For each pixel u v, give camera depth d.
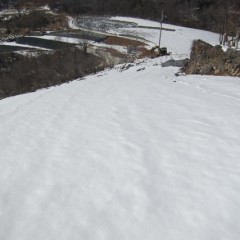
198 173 6.45
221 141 7.82
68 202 5.72
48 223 5.18
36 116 11.62
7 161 7.58
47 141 8.74
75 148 8.05
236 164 6.71
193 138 8.12
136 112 10.69
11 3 108.19
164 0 85.44
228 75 18.70
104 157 7.40
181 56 36.59
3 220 5.30
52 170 6.94
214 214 5.22
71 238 4.82
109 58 48.22
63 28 73.44
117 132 8.91
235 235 4.76
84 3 91.50
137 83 17.84
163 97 12.73
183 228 4.94
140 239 4.75
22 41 64.69
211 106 10.80
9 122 11.19
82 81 23.89
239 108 10.42
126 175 6.52
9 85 38.25
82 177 6.55
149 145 7.87
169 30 63.75
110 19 77.19
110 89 16.27
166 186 6.05
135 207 5.48
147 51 49.12
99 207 5.53
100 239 4.77
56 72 43.72
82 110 11.73
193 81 16.56
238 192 5.76
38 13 90.00
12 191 6.18
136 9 83.44
